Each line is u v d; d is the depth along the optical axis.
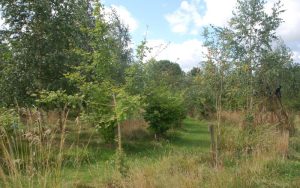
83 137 16.34
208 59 13.45
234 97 16.62
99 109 9.99
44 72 17.12
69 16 17.06
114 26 10.18
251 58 20.52
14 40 17.25
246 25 21.06
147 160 12.39
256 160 10.80
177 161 10.34
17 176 5.27
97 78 10.02
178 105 19.11
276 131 15.19
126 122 19.09
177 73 43.66
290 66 26.16
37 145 5.75
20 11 17.11
